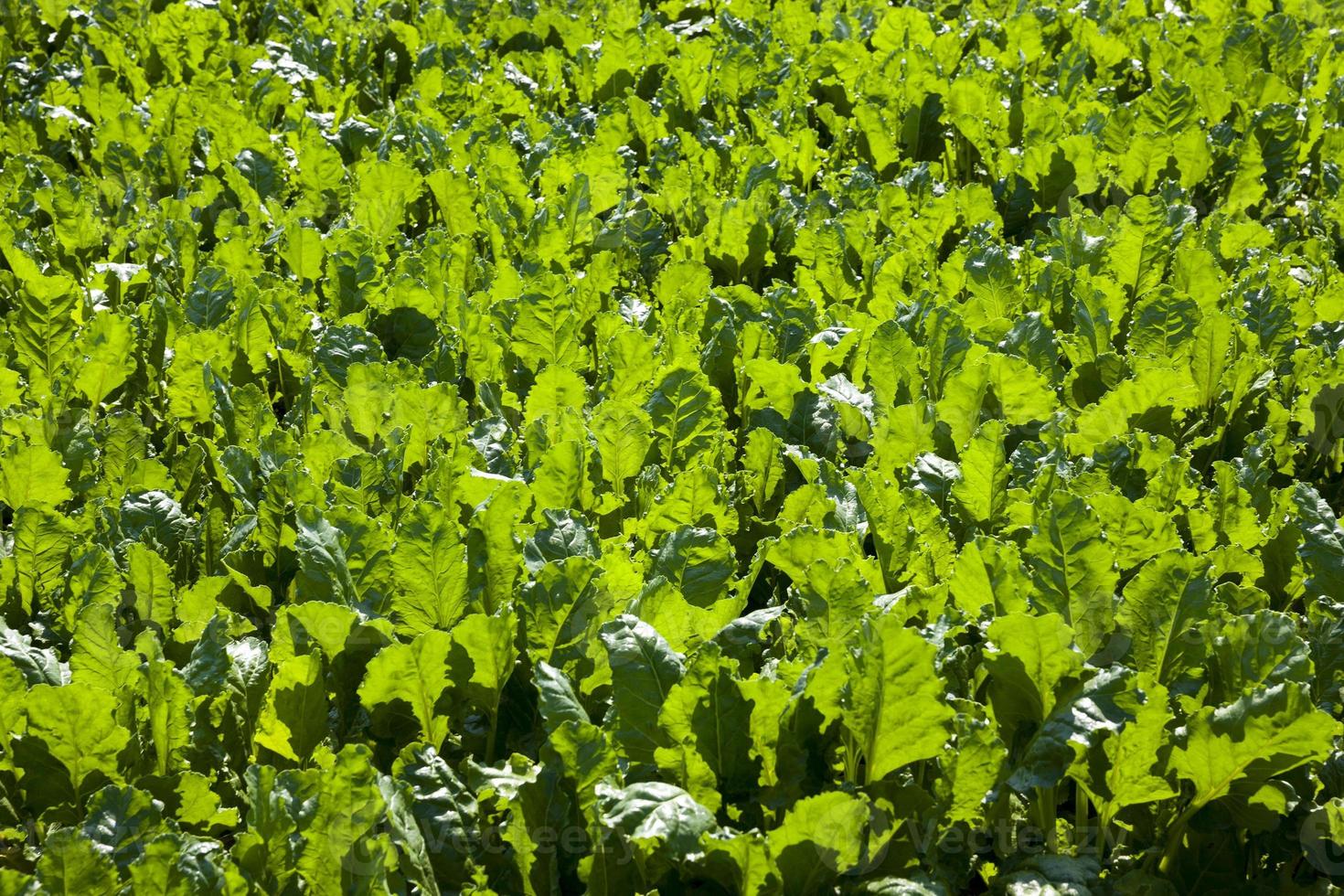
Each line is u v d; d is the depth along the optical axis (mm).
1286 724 1880
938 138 4887
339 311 3520
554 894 1939
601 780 1889
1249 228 3900
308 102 5242
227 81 5199
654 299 3848
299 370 3330
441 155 4375
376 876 1783
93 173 4785
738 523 2688
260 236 4074
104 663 2146
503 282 3498
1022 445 2795
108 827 1853
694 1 6328
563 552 2320
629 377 3053
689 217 4199
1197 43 5738
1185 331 3246
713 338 3160
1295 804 1948
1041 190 4398
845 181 4559
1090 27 5609
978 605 2248
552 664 2199
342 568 2312
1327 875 2080
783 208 4066
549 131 4746
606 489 2771
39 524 2443
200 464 2867
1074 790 2277
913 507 2477
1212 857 2092
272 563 2600
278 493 2562
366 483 2641
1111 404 2951
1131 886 2021
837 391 3016
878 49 5691
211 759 2148
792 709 1994
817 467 2674
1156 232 3596
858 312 3457
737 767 2000
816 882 1875
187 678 2143
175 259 3793
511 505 2305
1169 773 2049
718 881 1887
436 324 3453
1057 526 2180
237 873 1755
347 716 2277
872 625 1884
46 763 2000
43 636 2395
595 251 3939
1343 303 3512
